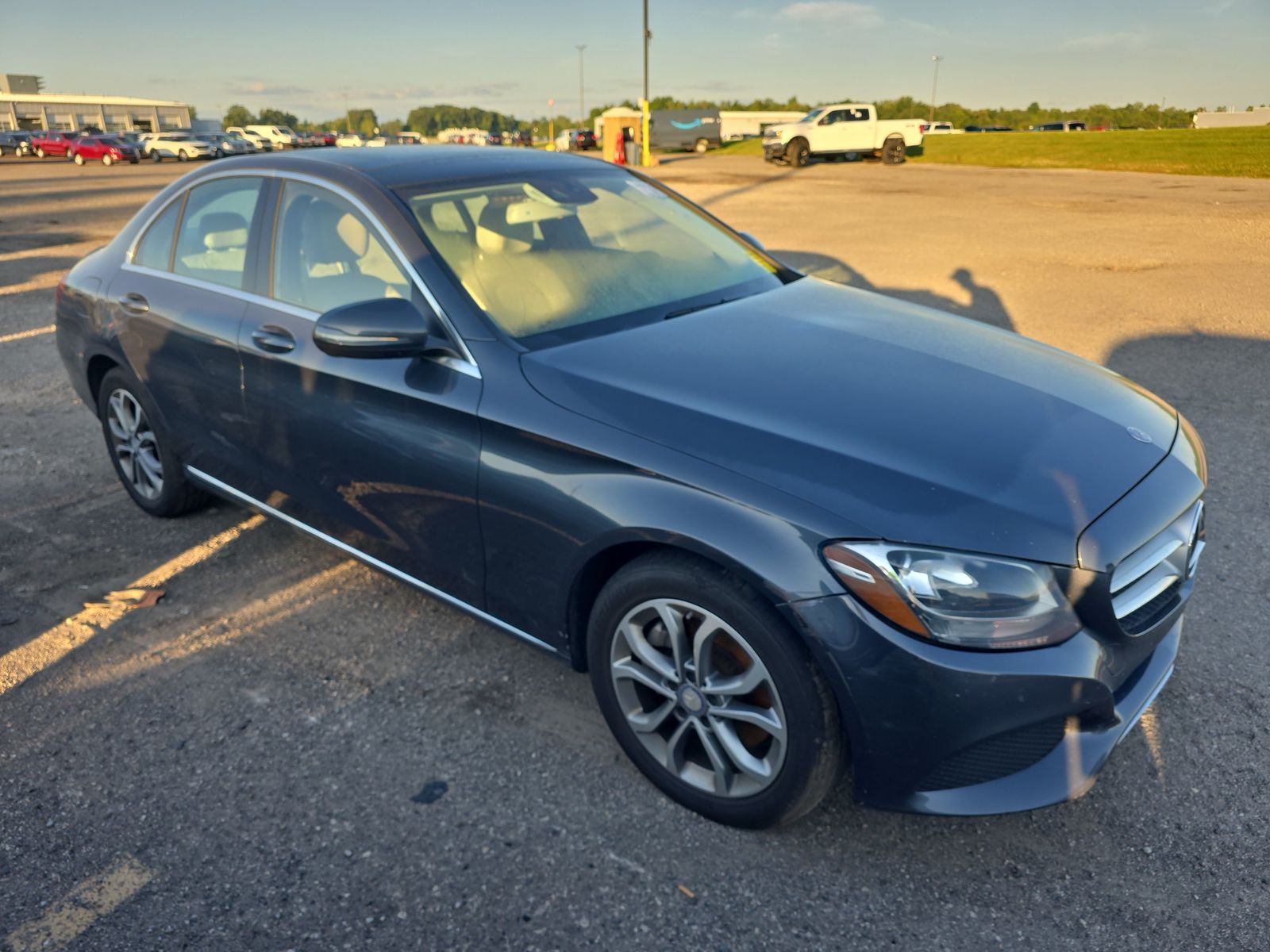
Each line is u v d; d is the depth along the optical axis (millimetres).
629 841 2359
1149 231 12219
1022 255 10453
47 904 2211
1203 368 6051
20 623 3410
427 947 2076
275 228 3225
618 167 3807
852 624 1982
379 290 2865
